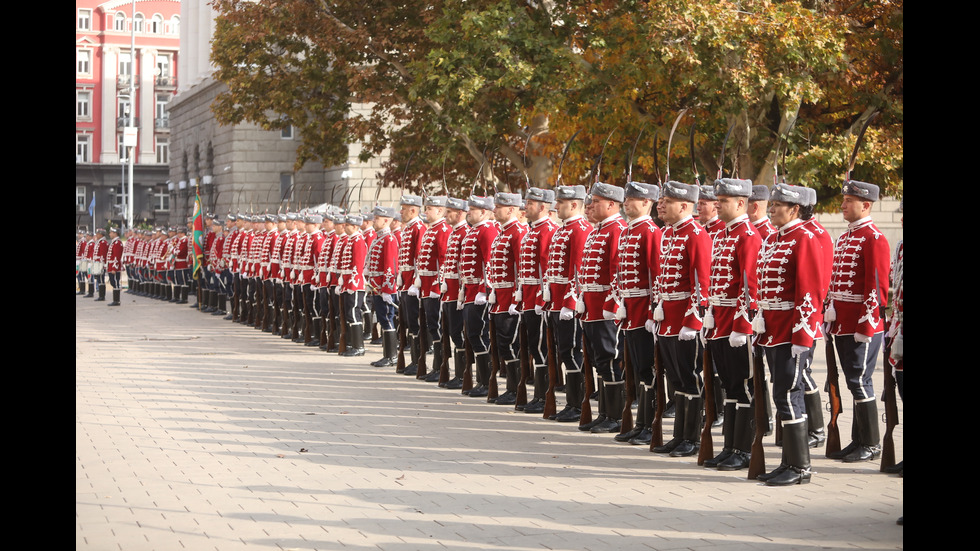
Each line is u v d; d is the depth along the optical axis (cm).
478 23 2131
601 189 1098
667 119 2136
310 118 3381
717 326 914
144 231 4188
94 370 1655
